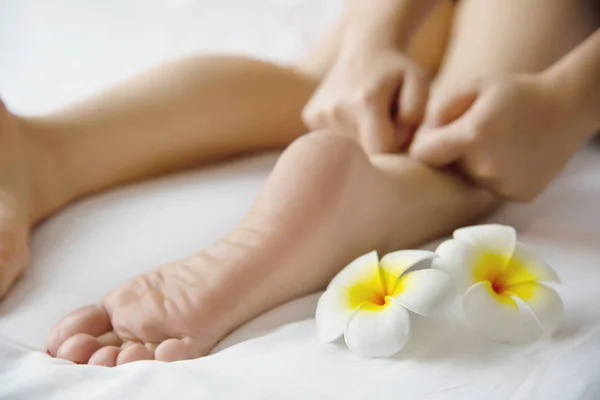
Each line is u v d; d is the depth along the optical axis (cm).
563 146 73
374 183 66
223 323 63
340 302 61
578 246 70
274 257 64
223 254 64
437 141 71
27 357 60
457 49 81
